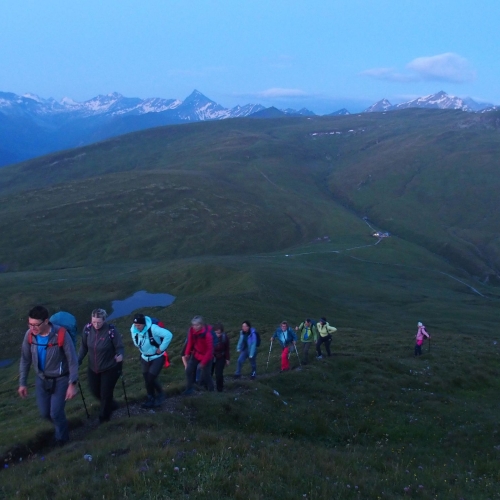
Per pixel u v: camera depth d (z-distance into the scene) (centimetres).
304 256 15025
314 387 2194
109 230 17012
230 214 19212
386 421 1962
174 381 2345
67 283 11275
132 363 3181
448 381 2666
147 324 1485
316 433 1738
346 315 7662
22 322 8269
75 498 877
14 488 954
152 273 11331
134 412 1499
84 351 1339
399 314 8244
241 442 1204
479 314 8600
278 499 930
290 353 2942
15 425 1858
